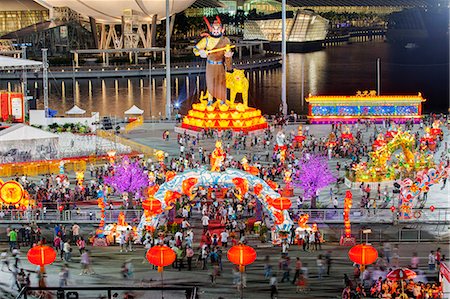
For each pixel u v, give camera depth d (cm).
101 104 18562
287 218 7100
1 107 12262
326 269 6400
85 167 10150
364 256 5638
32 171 9938
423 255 6725
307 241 6969
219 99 12500
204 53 12450
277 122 13125
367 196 8219
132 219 7688
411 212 7731
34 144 10188
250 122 12331
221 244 6962
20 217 7738
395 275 5375
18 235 7144
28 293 5812
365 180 9081
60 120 12562
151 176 8338
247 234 7338
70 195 8300
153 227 7125
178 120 13912
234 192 7862
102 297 5581
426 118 13588
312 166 8062
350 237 7094
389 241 7150
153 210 7025
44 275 6022
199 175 7175
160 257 5572
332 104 13375
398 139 9219
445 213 7725
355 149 10625
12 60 12719
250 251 5491
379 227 7556
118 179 8006
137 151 10925
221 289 6044
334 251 6881
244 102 12562
